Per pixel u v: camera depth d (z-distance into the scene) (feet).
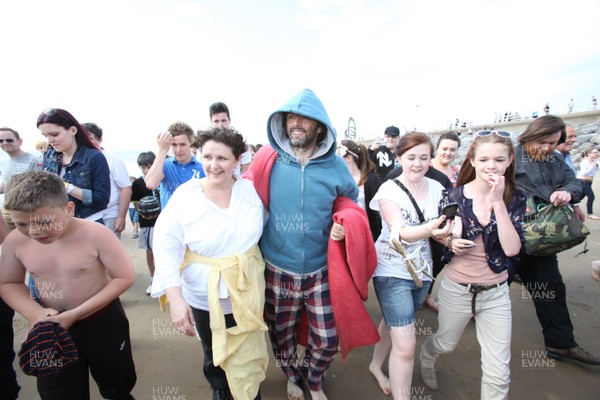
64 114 7.18
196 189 4.97
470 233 5.32
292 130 5.49
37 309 4.50
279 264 5.79
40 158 9.64
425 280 5.94
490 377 5.24
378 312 10.10
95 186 7.60
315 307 5.88
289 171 5.63
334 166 5.86
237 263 4.93
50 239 4.20
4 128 10.82
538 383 6.80
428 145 5.97
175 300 4.51
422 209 6.09
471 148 5.69
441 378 7.05
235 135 4.80
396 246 5.25
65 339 4.19
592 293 10.63
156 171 7.74
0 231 5.29
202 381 7.05
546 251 6.44
